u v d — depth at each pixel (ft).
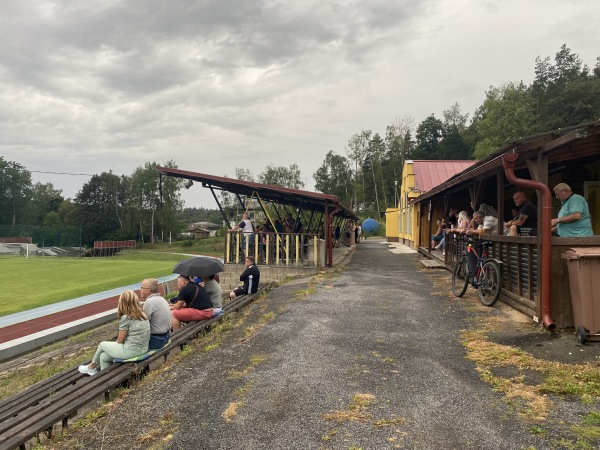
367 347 19.06
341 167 298.56
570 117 183.42
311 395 14.30
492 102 219.00
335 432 11.89
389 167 268.21
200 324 24.16
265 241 48.34
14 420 12.71
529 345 17.88
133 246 259.60
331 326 22.80
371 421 12.39
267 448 11.29
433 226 70.33
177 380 16.44
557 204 33.73
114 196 309.01
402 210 109.50
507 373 15.37
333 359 17.69
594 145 22.93
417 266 48.91
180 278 25.98
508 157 19.80
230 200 173.68
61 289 57.41
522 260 22.89
